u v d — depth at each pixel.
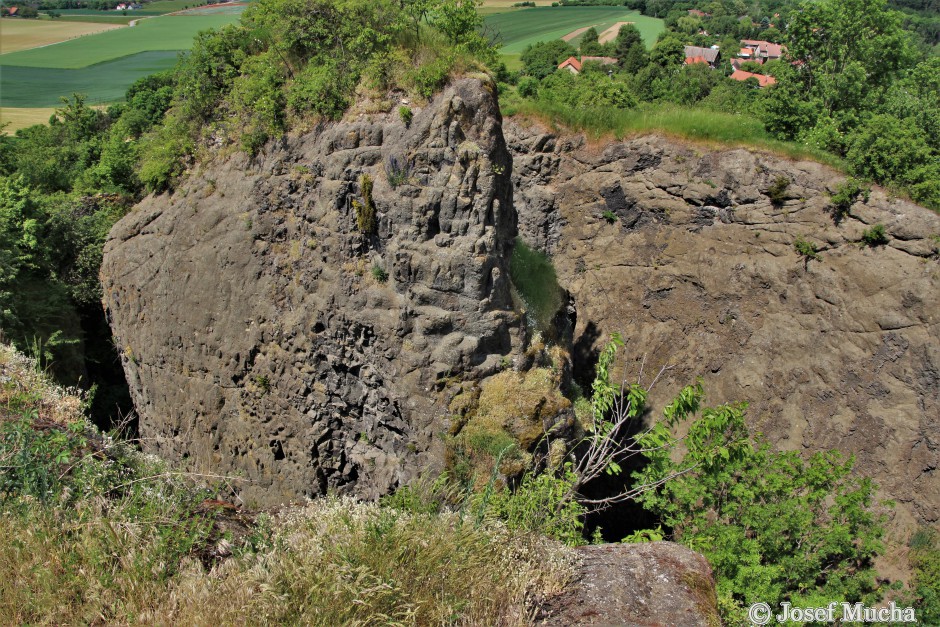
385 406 12.14
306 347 12.68
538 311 13.51
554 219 22.22
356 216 11.79
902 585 15.26
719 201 19.70
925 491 16.56
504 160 11.50
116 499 5.86
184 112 14.66
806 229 18.38
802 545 12.60
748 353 19.38
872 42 22.95
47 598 4.59
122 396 18.31
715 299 19.92
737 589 10.72
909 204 16.98
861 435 17.44
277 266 13.02
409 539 5.27
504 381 11.42
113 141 17.86
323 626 4.45
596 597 5.47
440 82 11.36
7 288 16.22
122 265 15.43
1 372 9.05
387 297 11.68
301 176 12.50
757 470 12.60
